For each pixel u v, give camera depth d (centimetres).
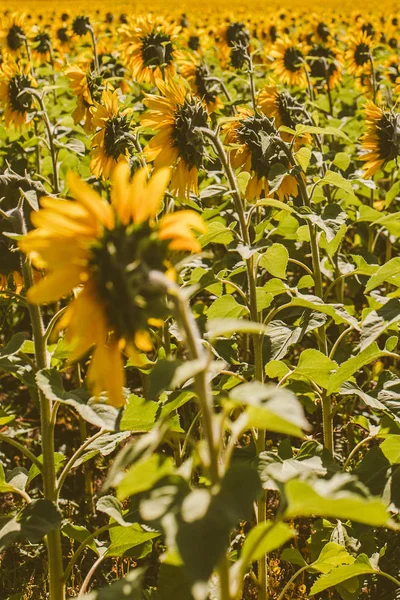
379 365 465
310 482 155
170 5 3522
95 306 147
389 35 1471
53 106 818
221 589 158
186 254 425
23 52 846
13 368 254
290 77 716
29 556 360
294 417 132
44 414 251
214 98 625
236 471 146
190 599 243
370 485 263
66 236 144
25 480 283
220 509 139
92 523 407
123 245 144
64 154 648
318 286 353
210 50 1234
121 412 222
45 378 225
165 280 138
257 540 148
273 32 1324
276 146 350
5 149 627
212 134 306
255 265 301
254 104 569
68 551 374
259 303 312
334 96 906
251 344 523
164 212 426
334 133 334
